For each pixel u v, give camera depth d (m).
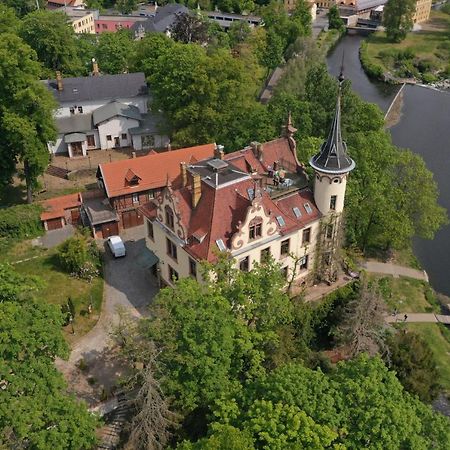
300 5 184.00
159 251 61.59
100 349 54.19
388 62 177.00
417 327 65.81
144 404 38.44
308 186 62.56
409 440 34.91
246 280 46.47
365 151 73.88
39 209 72.00
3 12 117.38
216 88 86.75
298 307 55.50
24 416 34.91
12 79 71.44
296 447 32.16
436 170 108.56
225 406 37.00
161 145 101.56
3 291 39.84
